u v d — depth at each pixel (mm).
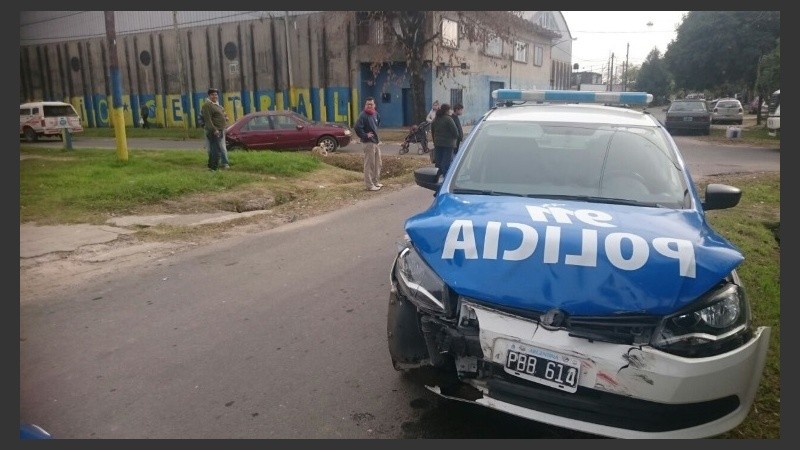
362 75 31016
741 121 31531
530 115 4582
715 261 2891
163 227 8008
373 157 11172
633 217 3355
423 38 24438
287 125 17641
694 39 33688
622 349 2701
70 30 42531
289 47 31125
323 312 4938
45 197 9312
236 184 10914
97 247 6930
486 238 3086
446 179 4074
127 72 40031
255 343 4328
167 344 4312
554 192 3840
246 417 3373
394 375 3863
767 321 4625
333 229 8008
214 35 35438
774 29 31406
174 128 38000
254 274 5988
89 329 4582
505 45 37719
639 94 5039
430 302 3088
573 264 2881
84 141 27359
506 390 2893
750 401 2914
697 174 12727
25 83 45562
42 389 3668
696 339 2729
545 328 2793
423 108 24719
